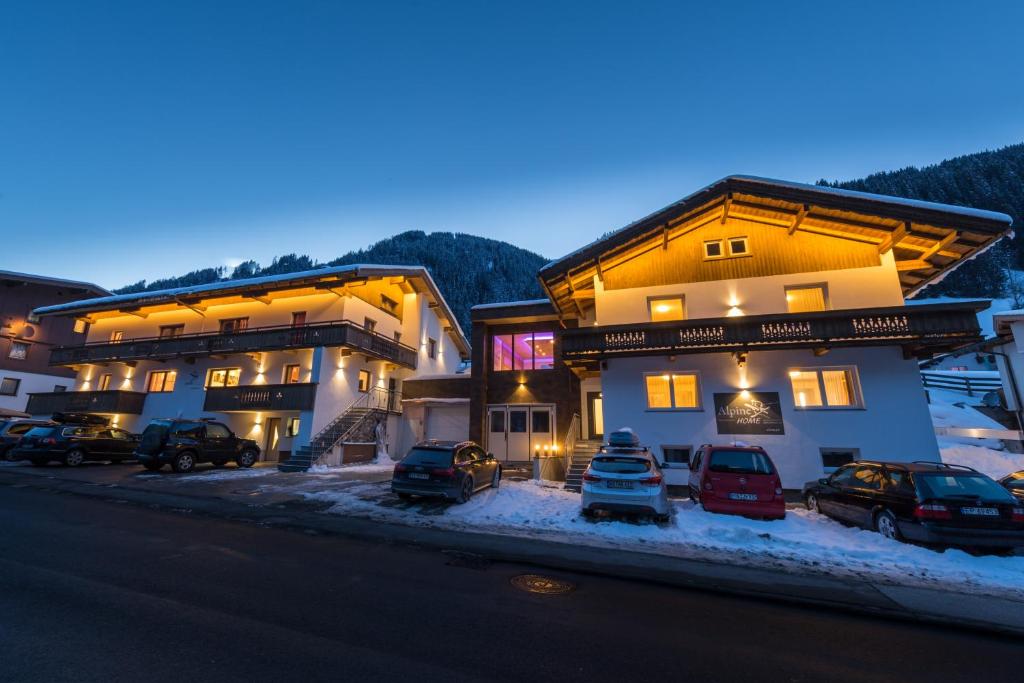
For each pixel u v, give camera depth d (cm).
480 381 1992
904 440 1242
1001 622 486
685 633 442
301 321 2341
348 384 2272
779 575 635
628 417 1418
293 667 338
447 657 367
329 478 1518
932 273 1521
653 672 360
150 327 2689
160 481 1334
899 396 1273
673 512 970
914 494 756
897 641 443
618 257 1582
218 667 334
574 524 906
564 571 634
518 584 570
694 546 771
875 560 699
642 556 714
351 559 645
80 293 3475
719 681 351
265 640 381
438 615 456
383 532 813
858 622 488
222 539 721
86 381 2764
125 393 2445
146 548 647
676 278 1532
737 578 617
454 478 1050
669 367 1432
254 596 483
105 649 354
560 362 1973
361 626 420
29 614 412
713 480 967
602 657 382
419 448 1121
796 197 1323
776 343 1277
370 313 2484
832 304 1401
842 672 376
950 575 640
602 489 912
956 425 2092
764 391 1352
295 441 2008
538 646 397
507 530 862
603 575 619
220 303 2527
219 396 2212
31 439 1551
